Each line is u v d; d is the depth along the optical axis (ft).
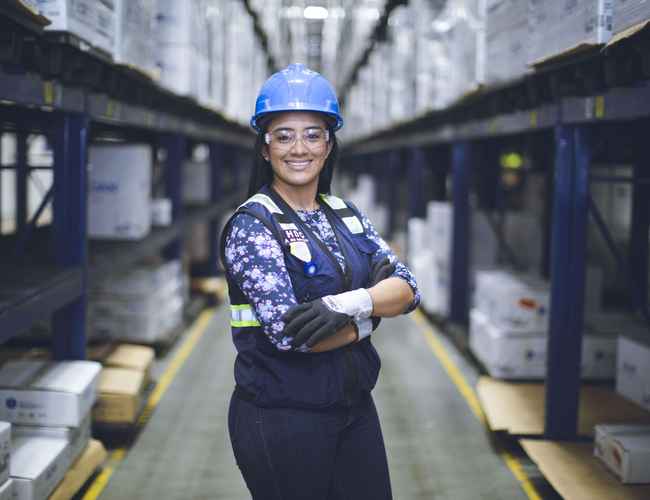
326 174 6.78
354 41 36.70
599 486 10.45
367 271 6.51
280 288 5.84
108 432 13.19
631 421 13.23
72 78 10.68
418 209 30.25
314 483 6.21
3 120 11.71
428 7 20.33
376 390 16.87
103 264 12.85
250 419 6.23
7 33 8.13
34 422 10.04
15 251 12.73
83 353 11.97
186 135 22.30
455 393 16.69
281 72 6.31
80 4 9.31
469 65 14.99
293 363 6.13
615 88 9.84
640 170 16.06
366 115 36.14
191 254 28.27
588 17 8.82
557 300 12.34
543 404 14.28
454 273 21.74
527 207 23.08
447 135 21.93
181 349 20.06
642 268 16.90
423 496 11.36
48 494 9.26
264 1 28.66
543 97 12.41
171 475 11.97
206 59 17.78
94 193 16.01
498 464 12.64
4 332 8.43
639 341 14.12
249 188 6.65
